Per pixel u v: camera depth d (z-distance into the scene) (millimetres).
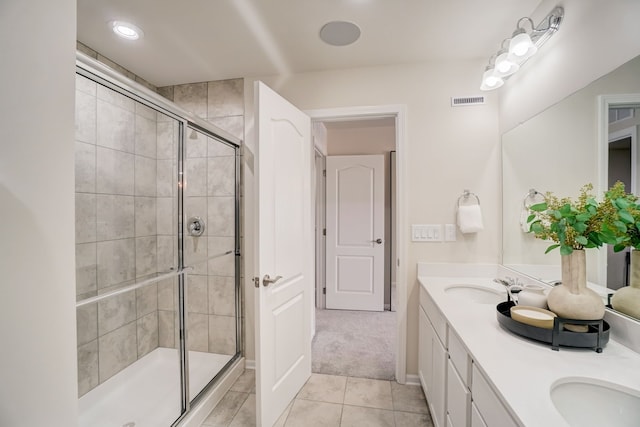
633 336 928
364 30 1664
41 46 609
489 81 1660
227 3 1437
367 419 1703
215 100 2287
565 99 1271
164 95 2369
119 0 1402
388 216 3732
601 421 771
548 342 974
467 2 1436
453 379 1226
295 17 1547
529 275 1588
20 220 577
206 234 2299
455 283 1842
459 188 2004
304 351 2072
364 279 3619
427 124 2033
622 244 958
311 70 2143
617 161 972
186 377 1714
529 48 1319
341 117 2145
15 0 565
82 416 1734
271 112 1685
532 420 626
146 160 2260
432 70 2023
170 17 1541
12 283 565
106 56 1934
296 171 1963
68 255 665
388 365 2330
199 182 2307
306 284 2104
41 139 612
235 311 2279
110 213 1996
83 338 1806
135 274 2176
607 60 1026
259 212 1577
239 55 1933
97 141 1905
